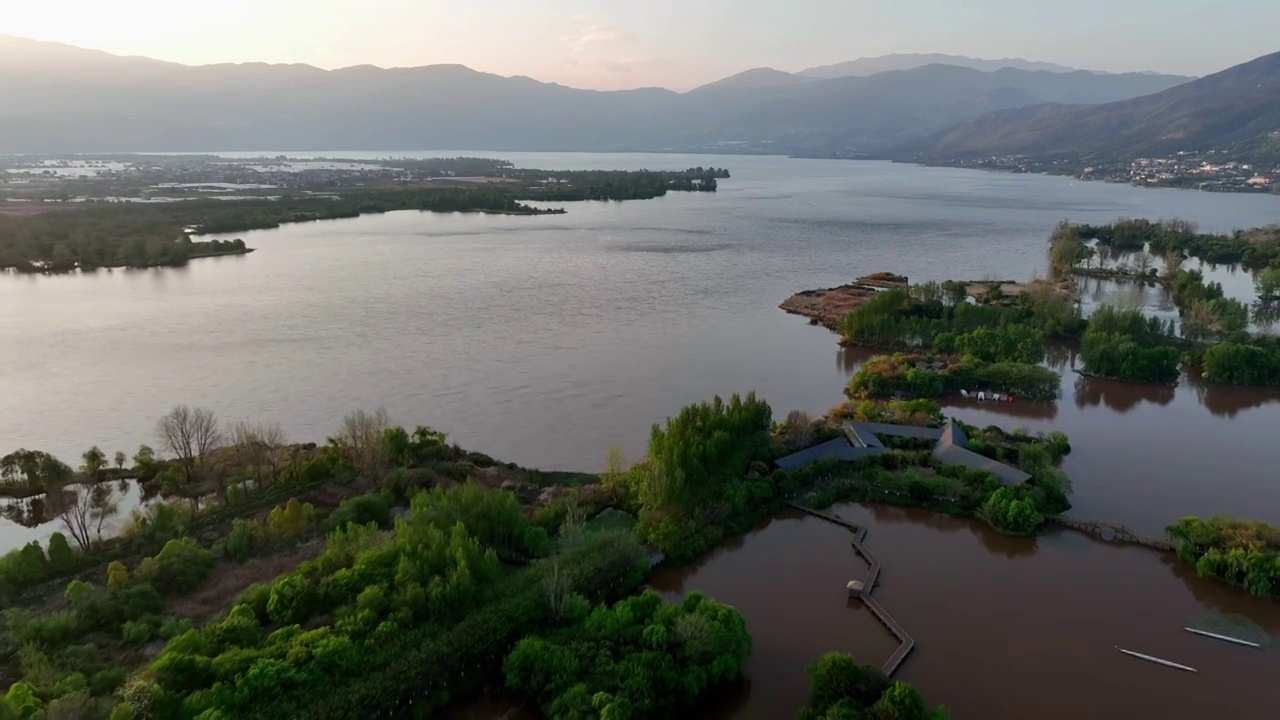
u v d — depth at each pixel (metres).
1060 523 101.19
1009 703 67.69
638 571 86.25
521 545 89.88
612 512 103.12
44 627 72.00
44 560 87.00
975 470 107.88
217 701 59.47
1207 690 69.69
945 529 100.88
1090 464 120.00
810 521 103.25
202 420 120.12
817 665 67.31
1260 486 112.19
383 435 115.19
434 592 73.75
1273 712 66.88
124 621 75.56
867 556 93.00
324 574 79.62
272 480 111.00
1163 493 109.88
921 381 150.75
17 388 151.38
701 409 116.44
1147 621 80.25
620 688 63.75
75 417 138.25
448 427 133.88
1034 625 79.44
